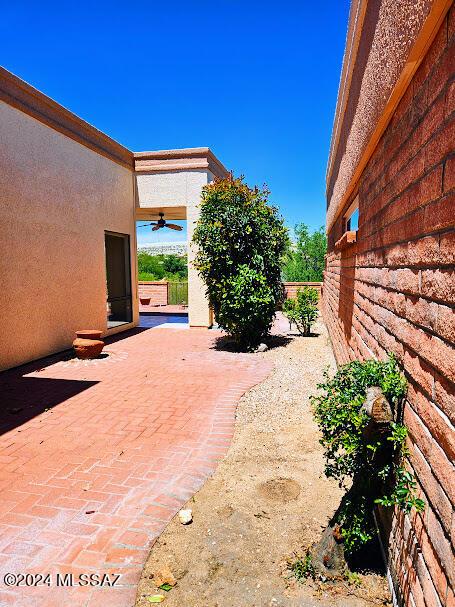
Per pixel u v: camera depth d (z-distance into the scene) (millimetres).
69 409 5145
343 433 2248
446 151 1506
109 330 10625
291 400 5508
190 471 3604
